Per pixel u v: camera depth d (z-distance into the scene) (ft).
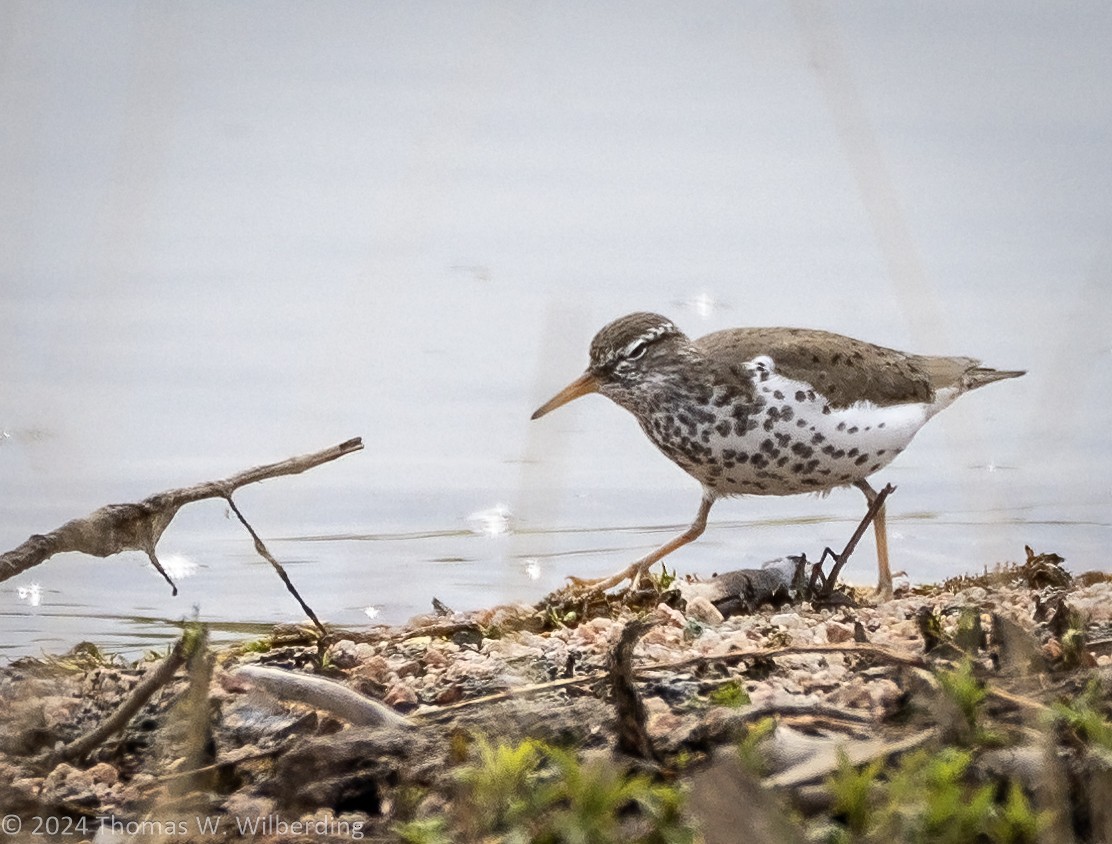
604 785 24.04
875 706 28.53
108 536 34.99
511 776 24.64
